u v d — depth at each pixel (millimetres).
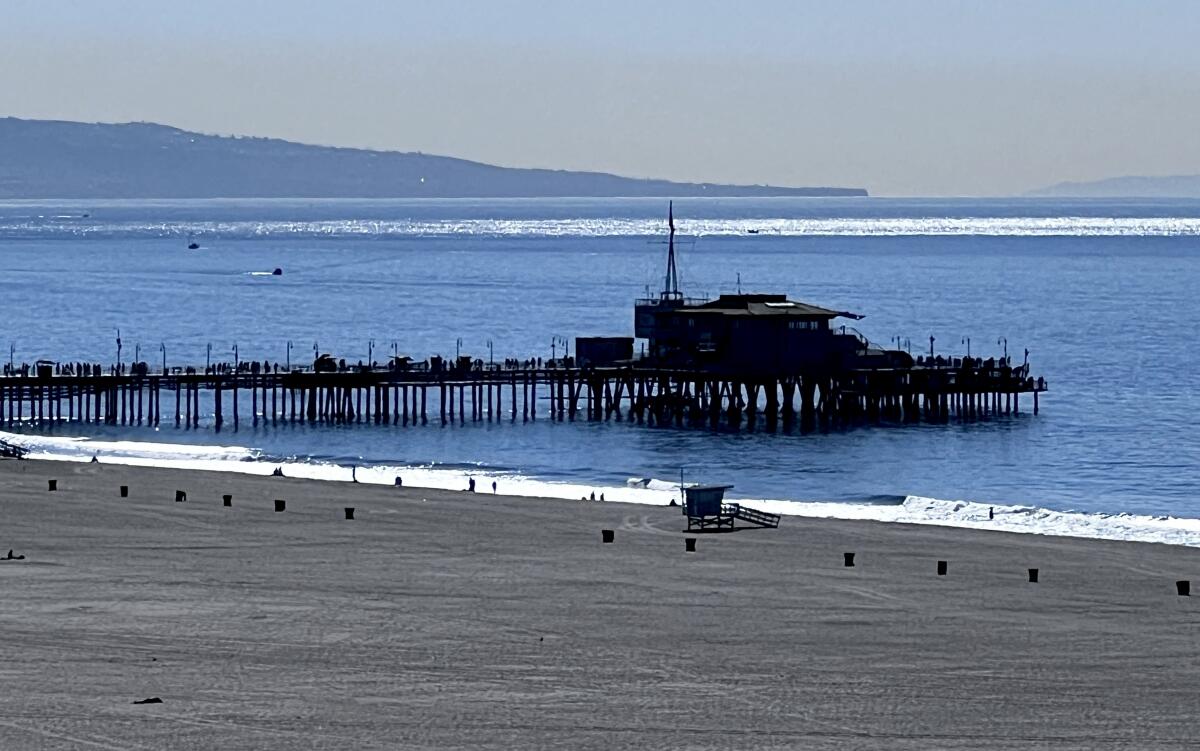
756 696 174000
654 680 179500
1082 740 160500
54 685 174000
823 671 183750
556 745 157000
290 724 161750
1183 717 167875
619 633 199875
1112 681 180875
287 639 194750
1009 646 195625
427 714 165875
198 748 154125
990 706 171250
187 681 176125
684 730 162000
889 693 175500
